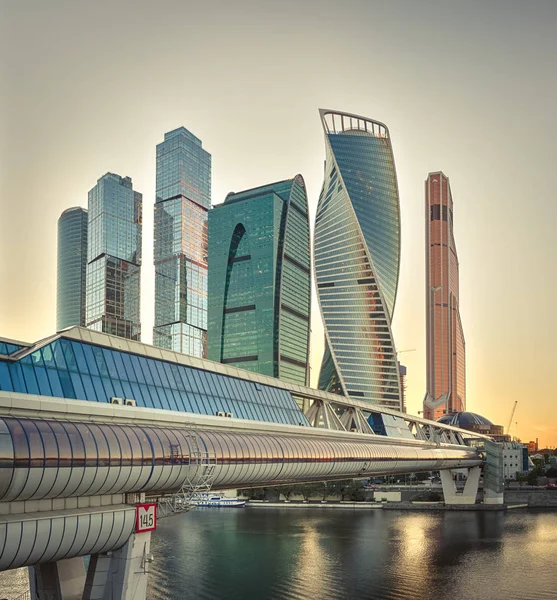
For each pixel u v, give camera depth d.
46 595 65.38
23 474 51.19
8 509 52.78
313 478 98.75
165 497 70.19
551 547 141.62
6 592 99.88
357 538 155.75
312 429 108.12
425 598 96.81
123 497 63.09
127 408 69.12
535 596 98.12
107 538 59.03
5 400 56.00
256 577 109.94
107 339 75.12
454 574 112.69
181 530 171.38
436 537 157.12
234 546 143.12
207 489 71.31
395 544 146.25
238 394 95.06
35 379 62.69
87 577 62.16
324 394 123.56
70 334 69.75
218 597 96.19
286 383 110.75
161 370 81.31
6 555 50.91
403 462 136.62
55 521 53.94
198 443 69.44
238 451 75.44
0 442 50.03
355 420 136.62
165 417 74.25
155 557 128.75
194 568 117.38
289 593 98.81
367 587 102.94
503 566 119.88
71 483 55.25
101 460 57.38
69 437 55.38
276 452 83.56
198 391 85.88
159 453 63.44
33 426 53.50
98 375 70.69
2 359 60.44
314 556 130.00
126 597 60.66
